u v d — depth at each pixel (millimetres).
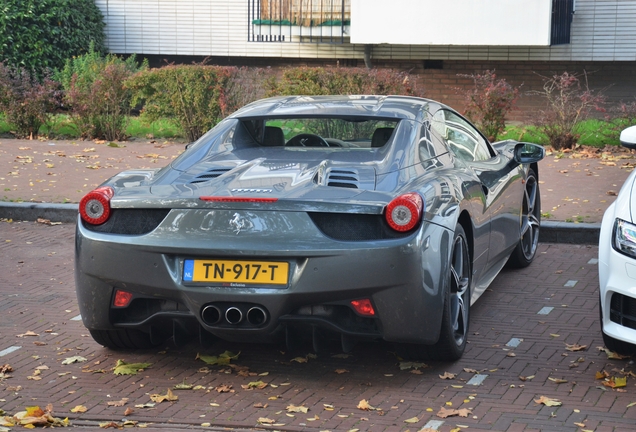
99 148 13336
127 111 14539
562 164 11398
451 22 16859
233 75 13852
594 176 10492
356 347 4984
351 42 17469
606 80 18031
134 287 4309
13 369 4699
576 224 7840
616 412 3965
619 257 4371
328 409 4047
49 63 18078
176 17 19797
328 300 4098
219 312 4184
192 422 3939
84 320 4535
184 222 4211
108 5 19953
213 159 4898
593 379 4422
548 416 3928
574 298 6000
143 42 20000
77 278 4484
